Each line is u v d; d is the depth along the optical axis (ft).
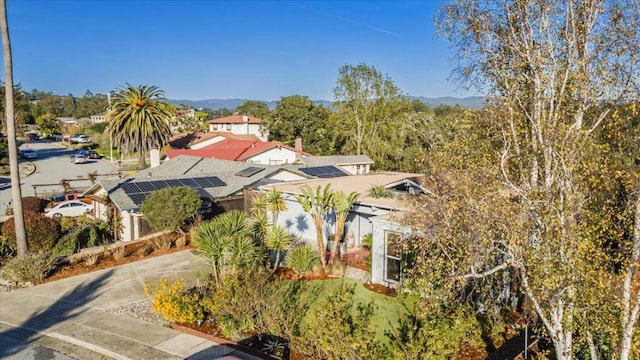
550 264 26.55
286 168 94.89
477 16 35.47
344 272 54.44
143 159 162.30
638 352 26.53
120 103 157.38
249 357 33.63
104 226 79.97
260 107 372.99
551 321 30.14
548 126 30.40
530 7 34.30
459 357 33.22
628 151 30.22
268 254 55.31
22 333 39.14
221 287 42.22
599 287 26.71
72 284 51.52
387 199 59.31
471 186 29.43
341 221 56.08
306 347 33.35
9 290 49.80
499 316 37.32
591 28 32.78
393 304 44.50
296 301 44.09
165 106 164.86
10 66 56.29
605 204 29.73
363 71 168.35
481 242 28.96
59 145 289.33
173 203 68.49
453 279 29.45
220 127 288.30
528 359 32.78
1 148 198.90
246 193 82.53
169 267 57.41
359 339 29.53
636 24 31.19
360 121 175.63
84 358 34.86
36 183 148.97
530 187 29.27
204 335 37.76
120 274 54.85
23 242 57.67
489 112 33.96
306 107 242.78
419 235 34.45
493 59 35.63
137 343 36.47
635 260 26.81
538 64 32.96
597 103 32.94
